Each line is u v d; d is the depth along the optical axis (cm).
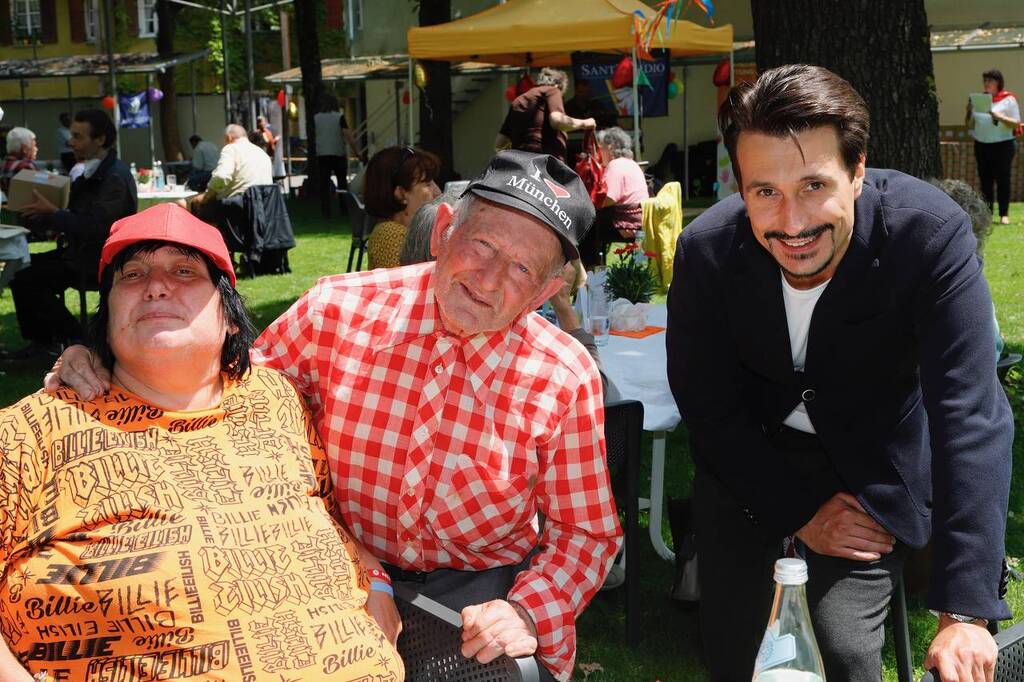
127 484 209
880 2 516
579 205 223
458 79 2244
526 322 237
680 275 258
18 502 207
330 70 2431
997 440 214
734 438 260
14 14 3522
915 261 229
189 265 224
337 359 238
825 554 252
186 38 3606
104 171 728
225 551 210
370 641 219
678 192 755
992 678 180
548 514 244
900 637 289
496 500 237
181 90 3591
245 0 2492
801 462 262
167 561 205
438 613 229
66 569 202
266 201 1158
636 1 1179
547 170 226
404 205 478
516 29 1122
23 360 778
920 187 240
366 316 238
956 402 219
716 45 1238
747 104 208
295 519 221
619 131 984
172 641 203
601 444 239
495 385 233
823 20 520
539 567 238
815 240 210
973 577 199
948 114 1902
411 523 239
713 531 274
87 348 224
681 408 266
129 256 222
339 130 1895
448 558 246
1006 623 356
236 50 3691
